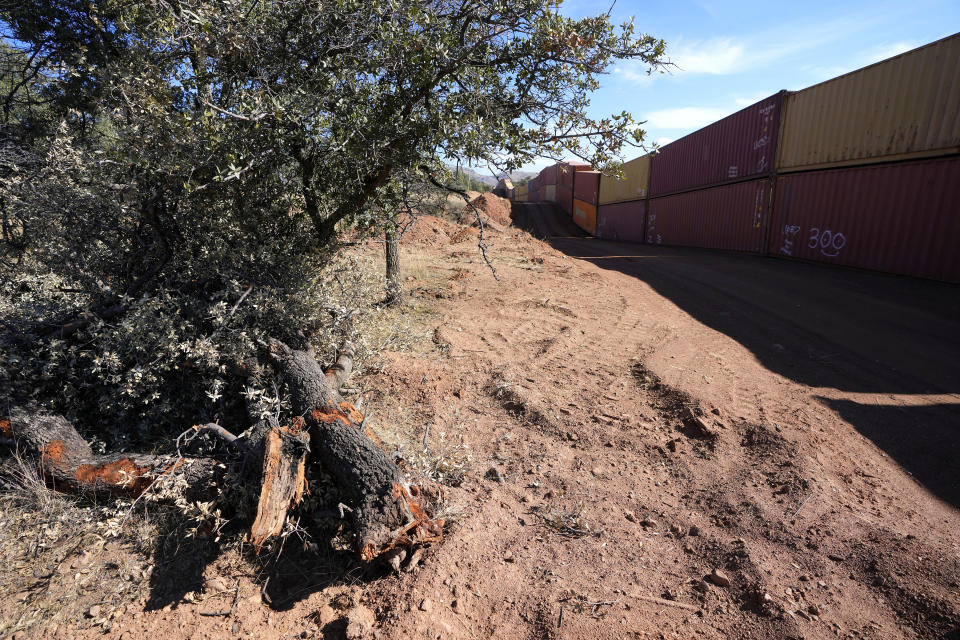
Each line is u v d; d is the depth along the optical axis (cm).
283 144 380
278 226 473
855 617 225
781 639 216
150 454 341
